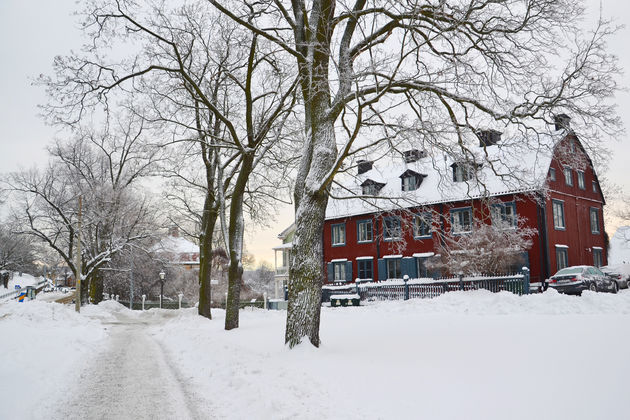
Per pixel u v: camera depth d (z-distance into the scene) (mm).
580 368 6711
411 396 6363
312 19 12219
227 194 24641
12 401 7152
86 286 40312
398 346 10133
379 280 34344
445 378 7090
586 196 32594
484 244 23266
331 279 37906
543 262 26859
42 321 22516
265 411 6414
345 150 10008
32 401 7277
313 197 11391
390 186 35969
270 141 19375
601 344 8031
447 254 24625
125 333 21594
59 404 7270
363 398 6504
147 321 31062
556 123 11805
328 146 11641
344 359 9250
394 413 5738
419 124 10969
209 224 24672
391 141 10297
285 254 48562
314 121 12031
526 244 23781
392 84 10320
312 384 7449
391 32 12273
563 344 8414
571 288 20172
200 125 20609
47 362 10906
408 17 9508
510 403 5617
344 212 36656
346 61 11930
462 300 18266
